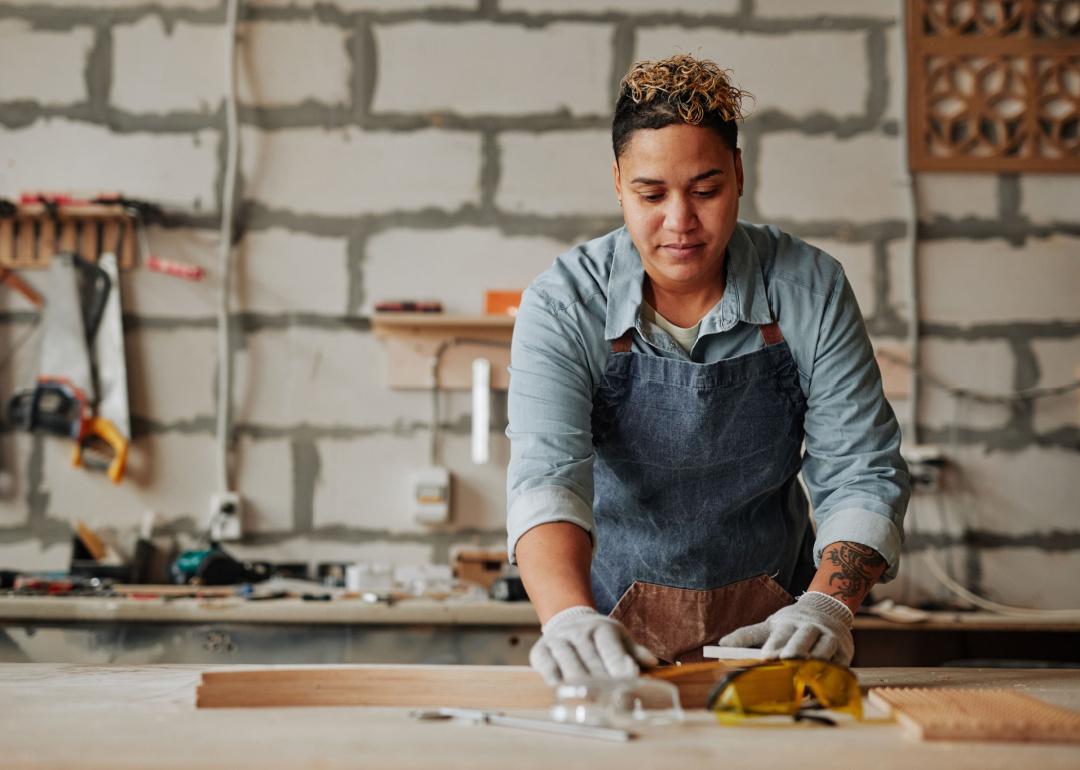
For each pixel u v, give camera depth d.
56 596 2.92
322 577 3.37
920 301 3.53
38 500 3.43
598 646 1.17
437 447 3.47
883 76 3.56
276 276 3.49
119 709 1.19
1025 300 3.54
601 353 1.66
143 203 3.41
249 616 2.86
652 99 1.42
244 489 3.45
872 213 3.54
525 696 1.23
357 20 3.54
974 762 0.95
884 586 3.44
